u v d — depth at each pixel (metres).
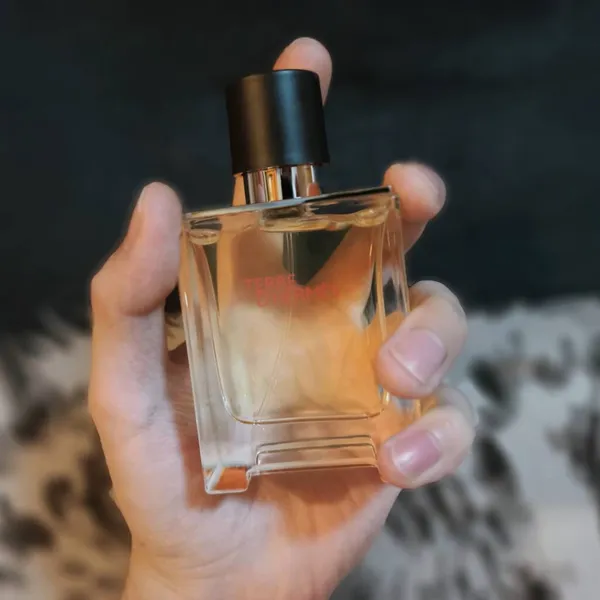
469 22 0.43
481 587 0.41
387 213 0.31
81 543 0.39
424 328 0.31
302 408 0.32
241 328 0.32
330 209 0.31
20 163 0.42
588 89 0.44
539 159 0.44
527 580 0.42
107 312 0.31
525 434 0.43
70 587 0.39
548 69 0.44
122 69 0.42
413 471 0.31
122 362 0.32
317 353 0.32
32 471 0.40
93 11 0.42
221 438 0.32
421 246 0.44
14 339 0.41
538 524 0.42
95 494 0.40
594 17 0.44
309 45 0.35
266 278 0.32
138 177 0.42
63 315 0.41
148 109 0.42
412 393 0.31
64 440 0.40
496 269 0.44
